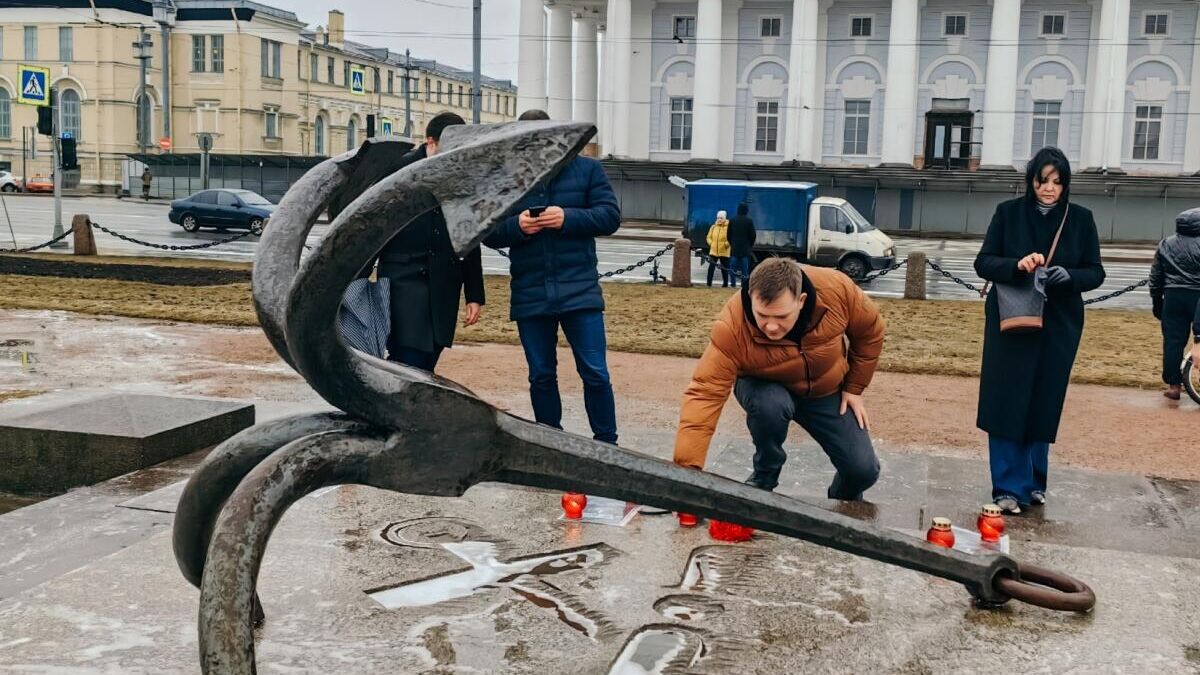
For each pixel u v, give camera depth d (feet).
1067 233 15.85
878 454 20.26
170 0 219.41
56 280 55.16
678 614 10.85
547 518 13.83
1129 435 23.79
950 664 9.81
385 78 285.23
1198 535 15.10
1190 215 28.50
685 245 66.08
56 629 10.01
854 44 171.63
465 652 9.85
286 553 12.26
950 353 36.94
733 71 175.63
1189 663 9.94
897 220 149.07
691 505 8.36
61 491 17.97
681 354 35.32
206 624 6.69
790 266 12.64
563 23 199.00
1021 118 168.66
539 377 18.02
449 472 7.62
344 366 7.27
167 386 26.40
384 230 6.78
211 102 220.84
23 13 214.28
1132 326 48.65
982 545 13.58
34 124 217.36
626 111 180.04
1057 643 10.29
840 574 12.00
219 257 77.97
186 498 7.93
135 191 193.16
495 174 6.75
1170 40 162.20
